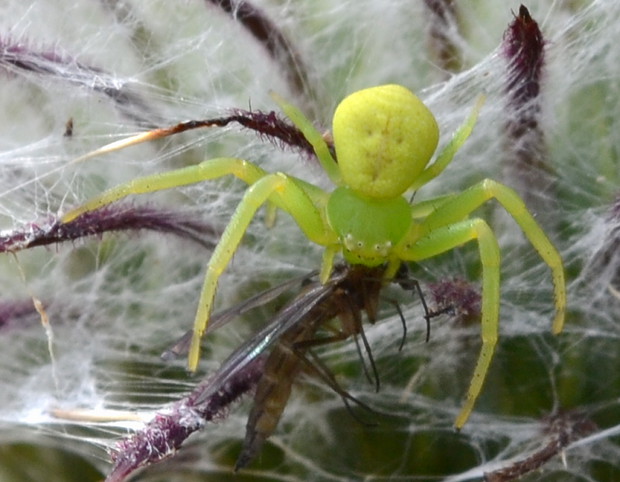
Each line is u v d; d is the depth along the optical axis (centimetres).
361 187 5
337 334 5
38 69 6
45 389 6
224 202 6
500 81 6
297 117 6
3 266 6
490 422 6
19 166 6
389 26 6
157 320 6
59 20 6
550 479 6
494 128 6
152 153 6
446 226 5
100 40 6
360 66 6
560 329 6
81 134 6
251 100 6
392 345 6
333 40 6
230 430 6
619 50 6
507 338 6
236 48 6
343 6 6
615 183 6
